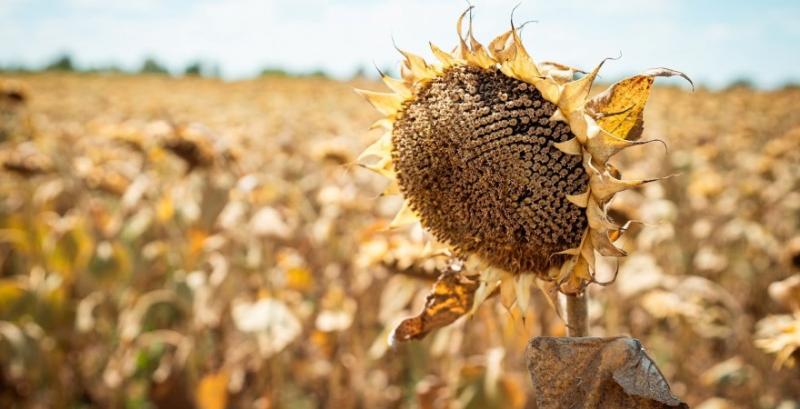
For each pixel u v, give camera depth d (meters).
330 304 6.35
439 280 2.23
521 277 2.06
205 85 50.91
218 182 5.89
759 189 11.09
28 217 7.72
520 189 1.98
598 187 1.83
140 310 5.96
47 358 6.37
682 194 12.40
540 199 1.95
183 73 73.19
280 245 7.83
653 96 37.31
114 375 6.23
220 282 5.86
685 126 23.62
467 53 2.09
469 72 2.14
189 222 6.29
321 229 7.59
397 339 2.24
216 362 7.16
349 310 6.55
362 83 50.91
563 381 1.91
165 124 5.95
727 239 9.16
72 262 6.40
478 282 2.17
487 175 2.01
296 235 7.50
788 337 2.77
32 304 6.41
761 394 6.17
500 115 2.03
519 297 2.04
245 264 6.04
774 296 3.00
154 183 7.45
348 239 7.87
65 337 6.71
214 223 5.82
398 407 6.60
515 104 2.02
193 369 5.80
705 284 6.08
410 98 2.28
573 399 1.90
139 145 8.41
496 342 4.78
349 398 6.58
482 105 2.06
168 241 7.77
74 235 6.39
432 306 2.23
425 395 4.78
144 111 25.92
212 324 6.99
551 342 1.93
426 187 2.18
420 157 2.18
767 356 6.11
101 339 7.48
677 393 6.58
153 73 73.12
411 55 2.19
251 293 7.73
